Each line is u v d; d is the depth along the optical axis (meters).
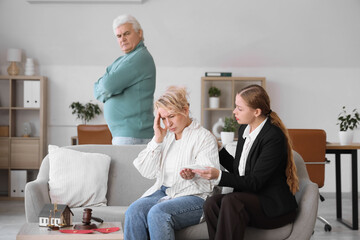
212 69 7.27
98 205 3.36
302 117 7.32
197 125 2.86
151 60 3.79
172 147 2.89
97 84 3.80
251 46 7.00
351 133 5.19
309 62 7.20
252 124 2.75
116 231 2.52
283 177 2.67
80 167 3.41
